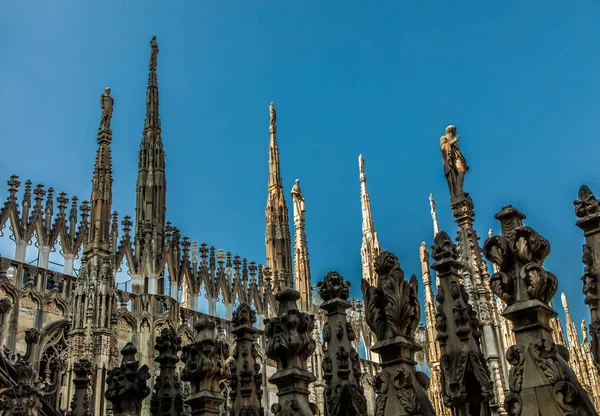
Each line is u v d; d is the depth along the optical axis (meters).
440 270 7.10
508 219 6.05
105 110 24.73
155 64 37.12
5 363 13.13
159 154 34.59
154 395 9.44
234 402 8.81
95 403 19.95
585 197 6.11
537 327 5.59
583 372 31.92
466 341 6.66
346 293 8.04
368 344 36.66
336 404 7.34
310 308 36.47
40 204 26.61
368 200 40.22
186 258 31.28
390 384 6.60
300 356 7.87
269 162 41.22
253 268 34.19
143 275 28.94
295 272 37.72
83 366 10.75
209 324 9.02
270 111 42.69
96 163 24.03
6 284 23.84
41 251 26.08
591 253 5.97
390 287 6.89
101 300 21.80
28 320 24.33
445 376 6.74
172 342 9.70
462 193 14.79
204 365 8.76
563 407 5.25
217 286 32.16
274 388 31.48
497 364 13.50
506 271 5.93
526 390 5.48
